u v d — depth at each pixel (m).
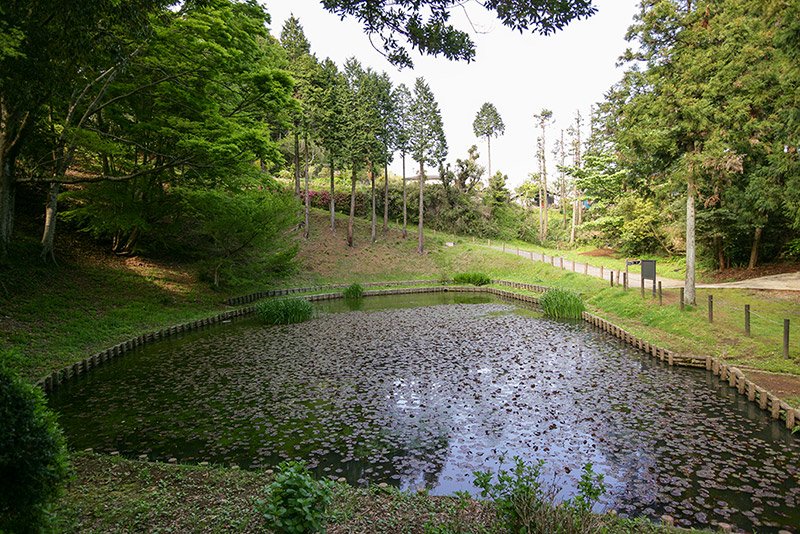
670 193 18.86
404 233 44.75
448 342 17.12
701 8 15.52
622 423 9.21
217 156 17.44
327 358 14.69
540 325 20.81
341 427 9.05
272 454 7.88
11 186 16.75
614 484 6.82
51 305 16.52
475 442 8.34
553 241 52.56
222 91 18.00
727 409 10.05
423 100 40.84
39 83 10.69
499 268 38.97
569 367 13.51
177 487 5.94
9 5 9.26
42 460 3.62
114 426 9.20
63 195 20.45
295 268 35.19
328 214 45.84
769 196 18.38
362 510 5.37
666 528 5.22
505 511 4.30
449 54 6.23
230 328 20.34
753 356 12.85
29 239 20.25
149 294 21.53
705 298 18.73
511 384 11.82
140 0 9.34
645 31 16.33
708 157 15.62
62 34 9.31
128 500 5.49
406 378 12.38
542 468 7.34
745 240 24.48
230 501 5.47
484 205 55.06
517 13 5.42
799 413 8.79
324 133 37.97
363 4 5.76
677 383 11.91
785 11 11.86
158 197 23.20
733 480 6.92
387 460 7.64
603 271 29.91
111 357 14.58
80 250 22.91
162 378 12.57
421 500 5.67
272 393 11.18
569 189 56.06
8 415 3.45
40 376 11.70
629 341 16.61
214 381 12.23
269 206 23.78
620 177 34.00
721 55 15.09
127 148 20.95
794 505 6.22
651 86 16.78
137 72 16.47
